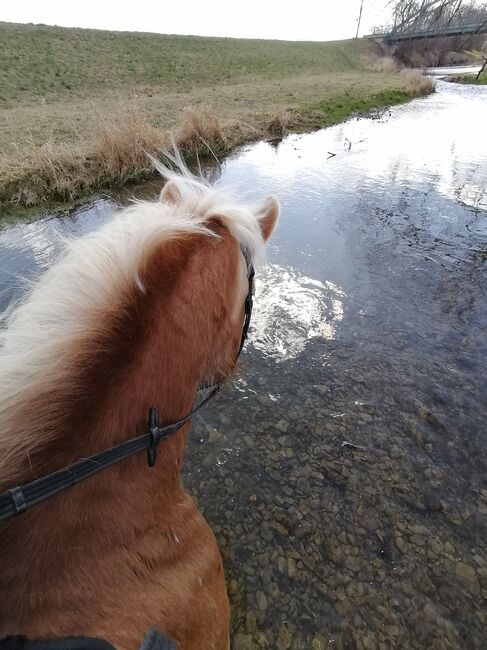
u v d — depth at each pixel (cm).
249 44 3719
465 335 375
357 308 413
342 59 4025
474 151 989
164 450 113
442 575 207
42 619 83
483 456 269
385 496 245
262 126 1193
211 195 129
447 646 183
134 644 91
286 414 299
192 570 120
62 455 87
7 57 2144
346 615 193
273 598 200
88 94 1958
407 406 305
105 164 768
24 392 83
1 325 104
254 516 236
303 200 696
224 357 131
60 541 88
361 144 1084
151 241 105
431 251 520
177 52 2916
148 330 101
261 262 142
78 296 93
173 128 1020
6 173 713
